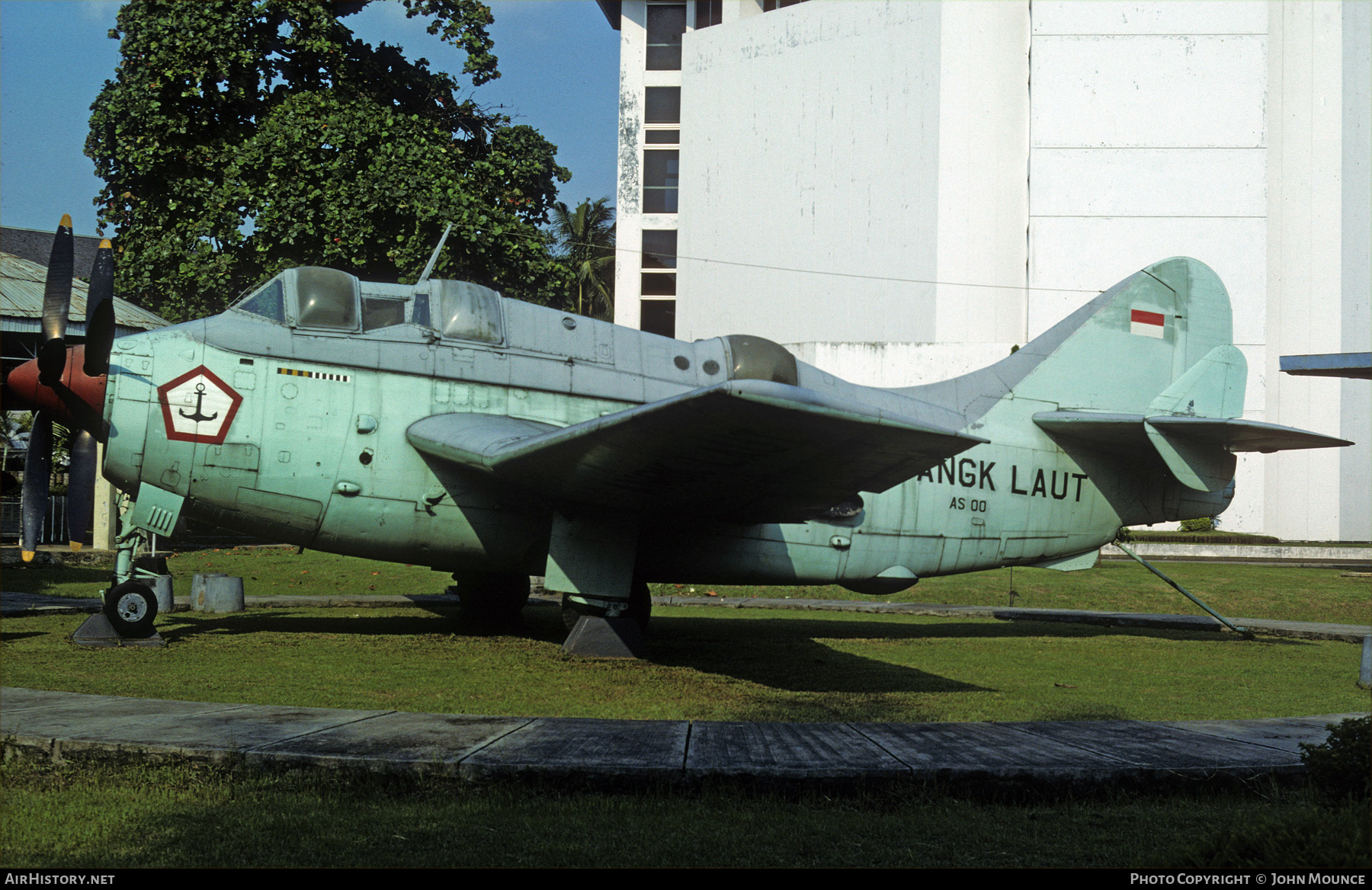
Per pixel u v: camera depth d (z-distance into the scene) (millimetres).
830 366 40312
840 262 43781
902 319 42438
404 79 25578
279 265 20703
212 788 5672
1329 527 37500
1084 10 38562
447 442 10367
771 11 50750
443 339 11422
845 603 18609
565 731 6711
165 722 6547
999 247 41562
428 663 10023
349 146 21359
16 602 13703
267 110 22516
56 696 7426
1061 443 14719
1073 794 5984
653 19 51562
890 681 10008
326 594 17438
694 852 4898
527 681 9203
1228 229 37844
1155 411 14734
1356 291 37906
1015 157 41594
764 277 45688
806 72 44812
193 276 20656
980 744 6641
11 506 22312
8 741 6039
